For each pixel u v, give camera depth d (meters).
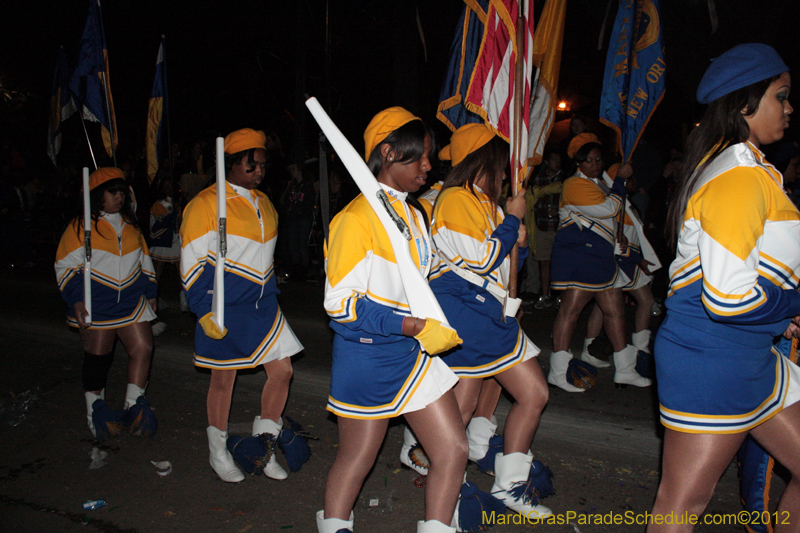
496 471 3.07
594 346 5.23
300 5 12.36
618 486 3.39
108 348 4.04
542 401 2.96
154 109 6.73
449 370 2.44
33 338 6.66
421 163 2.34
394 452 3.86
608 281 4.61
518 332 2.95
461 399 2.97
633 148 4.55
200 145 11.92
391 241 2.19
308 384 5.12
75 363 5.79
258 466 3.40
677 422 2.12
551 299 7.96
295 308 7.99
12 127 18.78
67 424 4.34
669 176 7.25
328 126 2.20
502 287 2.94
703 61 7.62
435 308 2.14
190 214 3.25
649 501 3.22
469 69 3.76
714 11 5.79
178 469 3.67
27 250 11.86
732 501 3.19
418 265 2.36
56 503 3.30
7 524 3.11
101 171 3.91
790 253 2.03
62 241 3.90
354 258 2.23
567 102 13.79
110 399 4.85
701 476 2.10
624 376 4.80
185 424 4.34
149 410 4.07
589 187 4.53
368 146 2.39
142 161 13.69
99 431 4.00
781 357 2.19
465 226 2.83
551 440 3.97
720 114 2.13
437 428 2.35
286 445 3.51
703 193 2.04
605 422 4.22
